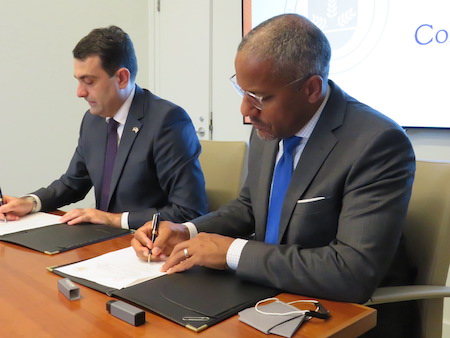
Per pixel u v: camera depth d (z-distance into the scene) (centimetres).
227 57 281
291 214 109
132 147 167
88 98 165
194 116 309
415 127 196
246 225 132
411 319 118
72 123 308
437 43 186
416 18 192
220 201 189
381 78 205
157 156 164
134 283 92
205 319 76
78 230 137
